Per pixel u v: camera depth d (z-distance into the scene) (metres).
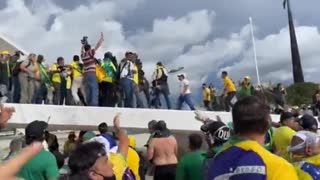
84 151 3.60
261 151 2.96
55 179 4.95
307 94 38.47
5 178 1.91
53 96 15.49
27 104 14.64
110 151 4.79
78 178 3.53
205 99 19.61
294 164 4.54
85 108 14.90
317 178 4.42
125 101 15.25
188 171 6.04
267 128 3.09
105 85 15.18
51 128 15.07
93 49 14.75
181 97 17.06
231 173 2.94
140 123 15.27
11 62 15.09
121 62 15.28
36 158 4.86
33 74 14.91
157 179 8.19
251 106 3.05
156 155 8.23
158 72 16.58
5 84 14.76
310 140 4.49
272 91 19.88
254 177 2.86
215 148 5.09
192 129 15.61
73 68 15.23
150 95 16.45
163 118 15.53
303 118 6.38
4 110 3.54
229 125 5.17
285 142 5.87
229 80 18.59
